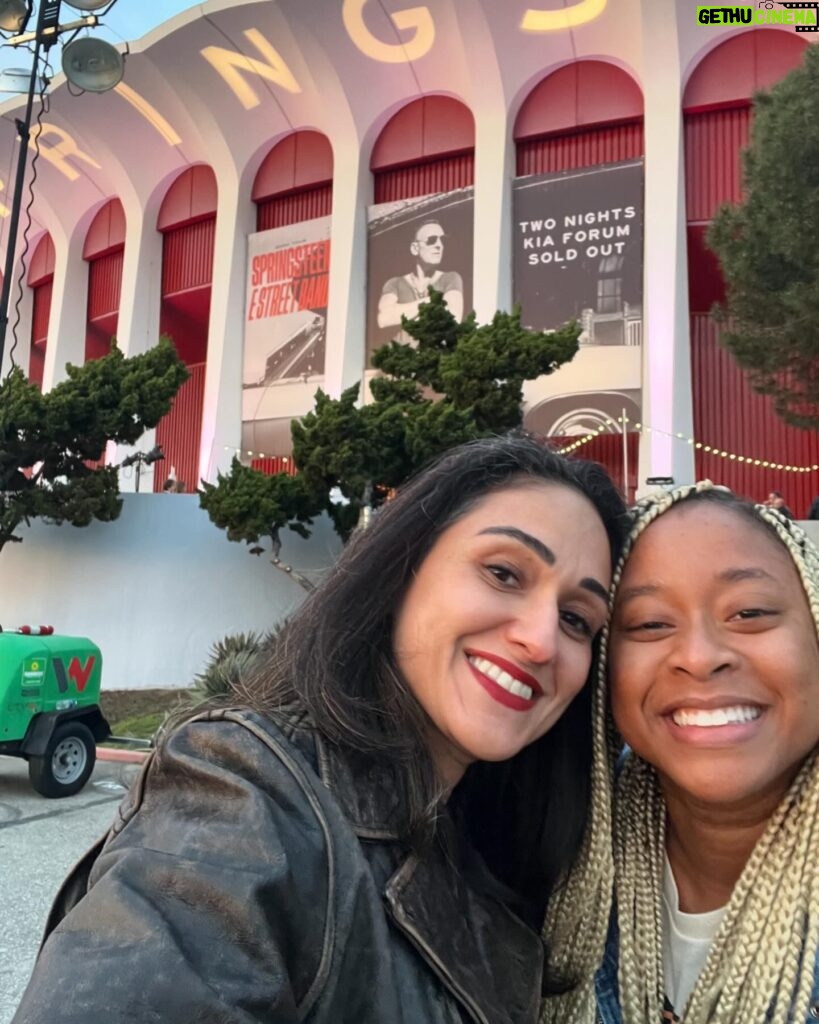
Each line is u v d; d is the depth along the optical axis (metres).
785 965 1.15
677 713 1.19
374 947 0.94
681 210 16.78
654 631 1.21
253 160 21.62
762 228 11.05
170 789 1.00
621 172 17.17
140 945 0.81
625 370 16.59
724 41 17.03
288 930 0.89
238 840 0.90
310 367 20.02
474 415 10.48
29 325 28.25
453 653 1.13
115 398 11.36
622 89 17.73
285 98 20.41
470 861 1.25
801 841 1.18
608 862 1.31
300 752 1.03
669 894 1.34
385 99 19.55
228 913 0.84
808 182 10.69
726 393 17.84
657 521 1.26
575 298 17.16
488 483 1.18
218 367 20.83
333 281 19.48
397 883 1.02
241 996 0.80
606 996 1.31
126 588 12.41
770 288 11.32
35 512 11.43
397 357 11.31
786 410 12.20
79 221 25.55
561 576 1.15
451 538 1.16
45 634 7.28
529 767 1.41
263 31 18.84
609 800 1.32
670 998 1.28
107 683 12.18
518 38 17.69
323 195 21.09
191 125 21.39
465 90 18.78
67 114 21.95
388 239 19.31
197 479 23.11
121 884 0.88
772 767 1.14
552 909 1.35
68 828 6.12
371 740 1.07
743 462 17.33
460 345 10.55
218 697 1.25
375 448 10.34
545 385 17.02
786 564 1.19
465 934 1.09
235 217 21.36
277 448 20.17
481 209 17.94
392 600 1.16
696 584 1.17
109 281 25.55
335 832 0.96
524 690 1.13
